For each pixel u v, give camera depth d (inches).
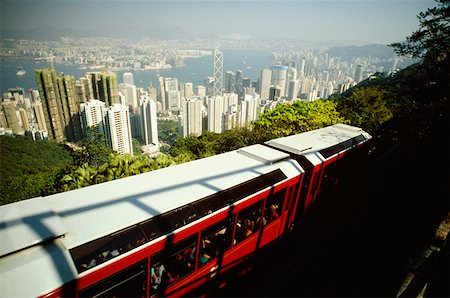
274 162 324.8
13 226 166.4
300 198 359.6
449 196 436.5
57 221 175.5
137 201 212.2
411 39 525.7
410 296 174.7
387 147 761.0
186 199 224.7
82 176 379.6
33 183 613.3
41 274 147.5
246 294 290.2
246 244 280.4
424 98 519.2
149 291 193.5
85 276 156.8
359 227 398.0
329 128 522.9
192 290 233.1
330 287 287.1
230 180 266.7
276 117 660.7
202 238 225.8
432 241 244.2
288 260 336.5
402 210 428.1
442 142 524.7
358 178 524.4
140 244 183.5
